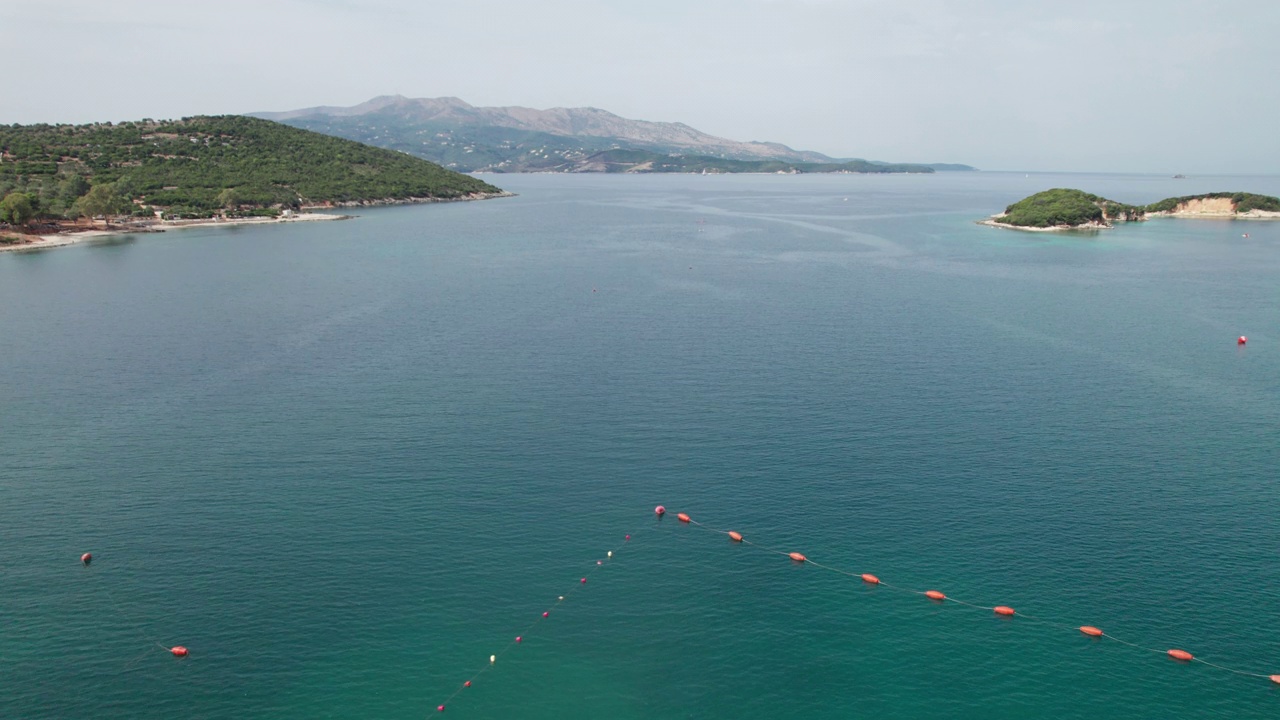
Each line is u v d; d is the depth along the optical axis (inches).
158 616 2517.2
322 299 6579.7
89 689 2240.4
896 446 3636.8
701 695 2274.9
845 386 4404.5
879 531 2987.2
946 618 2556.6
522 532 2977.4
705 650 2434.8
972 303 6569.9
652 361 4852.4
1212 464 3469.5
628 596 2652.6
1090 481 3319.4
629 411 4035.4
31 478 3319.4
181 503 3129.9
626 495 3230.8
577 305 6422.2
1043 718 2190.0
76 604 2564.0
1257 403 4188.0
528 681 2306.8
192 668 2322.8
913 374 4626.0
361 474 3366.1
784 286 7298.2
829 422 3902.6
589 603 2615.7
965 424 3885.3
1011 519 3048.7
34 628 2455.7
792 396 4247.0
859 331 5605.3
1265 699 2239.2
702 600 2640.3
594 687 2289.6
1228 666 2347.4
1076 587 2674.7
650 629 2512.3
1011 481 3321.9
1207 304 6574.8
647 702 2246.6
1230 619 2517.2
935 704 2239.2
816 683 2315.5
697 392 4303.6
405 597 2620.6
